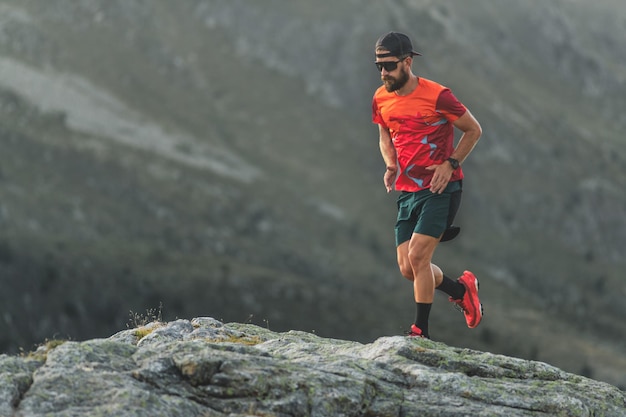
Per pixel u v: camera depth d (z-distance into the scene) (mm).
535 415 13406
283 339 16516
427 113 14961
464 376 13984
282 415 12477
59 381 12273
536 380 14602
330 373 13398
